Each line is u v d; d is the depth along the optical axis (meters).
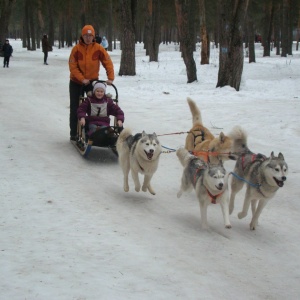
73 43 75.88
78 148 8.94
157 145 6.46
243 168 6.08
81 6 50.31
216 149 6.87
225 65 18.92
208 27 54.34
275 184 5.48
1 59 35.81
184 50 21.34
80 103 9.12
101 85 8.64
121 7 24.50
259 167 5.67
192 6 35.06
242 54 18.75
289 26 44.53
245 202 5.86
